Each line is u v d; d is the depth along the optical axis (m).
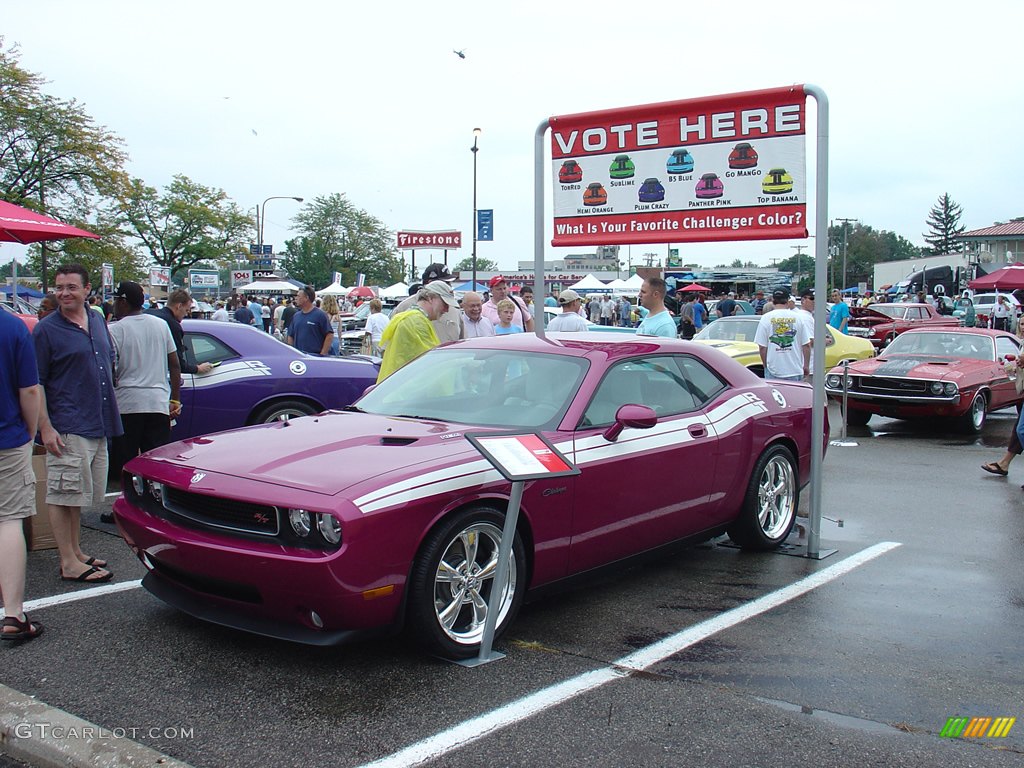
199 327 8.02
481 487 4.01
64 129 33.19
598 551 4.63
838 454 10.06
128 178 36.16
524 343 5.34
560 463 3.94
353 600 3.60
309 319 10.75
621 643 4.25
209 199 56.03
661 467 4.93
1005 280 33.56
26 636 4.16
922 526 6.70
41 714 3.34
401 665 3.93
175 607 4.24
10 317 4.15
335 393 8.34
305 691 3.65
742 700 3.64
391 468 3.87
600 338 5.57
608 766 3.10
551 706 3.55
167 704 3.52
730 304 25.91
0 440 4.09
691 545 5.40
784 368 9.27
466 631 4.09
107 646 4.10
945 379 11.34
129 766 2.99
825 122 5.57
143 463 4.33
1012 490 8.05
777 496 6.05
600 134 6.41
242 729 3.32
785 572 5.49
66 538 5.01
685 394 5.42
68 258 35.56
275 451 4.19
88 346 4.97
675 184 6.17
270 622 3.82
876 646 4.26
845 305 18.22
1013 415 13.96
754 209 5.91
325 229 86.38
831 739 3.32
